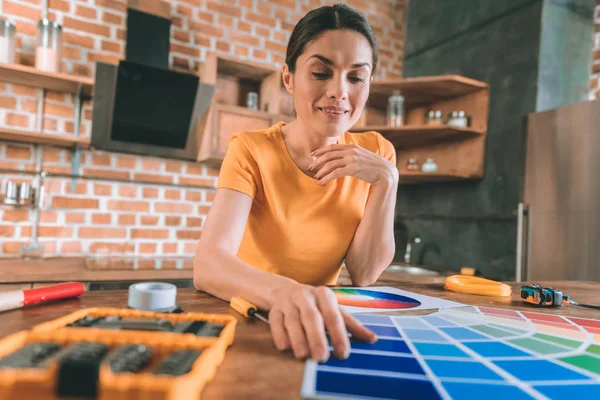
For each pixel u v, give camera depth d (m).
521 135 2.45
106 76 2.15
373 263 1.08
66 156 2.33
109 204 2.43
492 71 2.73
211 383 0.38
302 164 1.06
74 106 2.34
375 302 0.80
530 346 0.56
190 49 2.65
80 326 0.47
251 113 2.51
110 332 0.42
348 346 0.48
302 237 1.03
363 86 0.89
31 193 2.19
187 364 0.37
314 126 0.92
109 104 2.22
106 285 1.86
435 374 0.44
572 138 2.17
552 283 1.26
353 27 0.84
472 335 0.60
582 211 2.10
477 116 2.79
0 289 1.66
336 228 1.06
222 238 0.84
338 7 0.86
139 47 2.33
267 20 2.92
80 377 0.29
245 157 0.98
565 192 2.19
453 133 2.76
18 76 2.06
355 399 0.37
